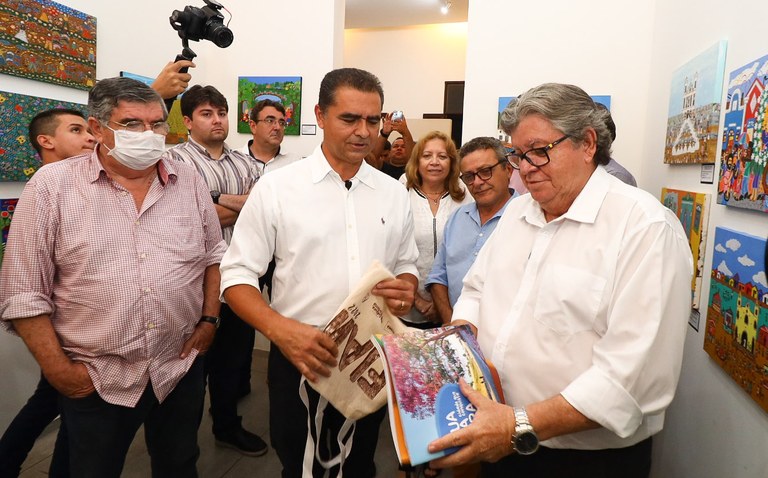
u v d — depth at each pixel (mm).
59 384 1354
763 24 1333
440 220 2326
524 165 1003
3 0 2123
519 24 3064
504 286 1131
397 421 889
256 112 2953
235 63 3557
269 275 2865
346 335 1174
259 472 2262
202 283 1649
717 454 1522
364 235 1391
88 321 1389
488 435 849
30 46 2258
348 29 5816
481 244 1958
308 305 1340
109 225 1409
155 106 1475
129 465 2244
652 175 2635
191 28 2115
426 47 5613
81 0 2553
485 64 3145
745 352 1301
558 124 952
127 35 2877
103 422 1415
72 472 1438
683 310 902
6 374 2283
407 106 5715
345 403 1210
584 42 2947
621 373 866
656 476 2125
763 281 1214
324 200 1363
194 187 1683
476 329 1195
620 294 905
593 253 962
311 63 3406
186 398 1600
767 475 1205
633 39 2861
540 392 1011
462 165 1971
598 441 1007
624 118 2902
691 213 1853
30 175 2311
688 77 1980
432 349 991
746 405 1334
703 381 1666
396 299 1241
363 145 1304
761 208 1246
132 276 1416
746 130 1361
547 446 1051
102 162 1477
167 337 1501
